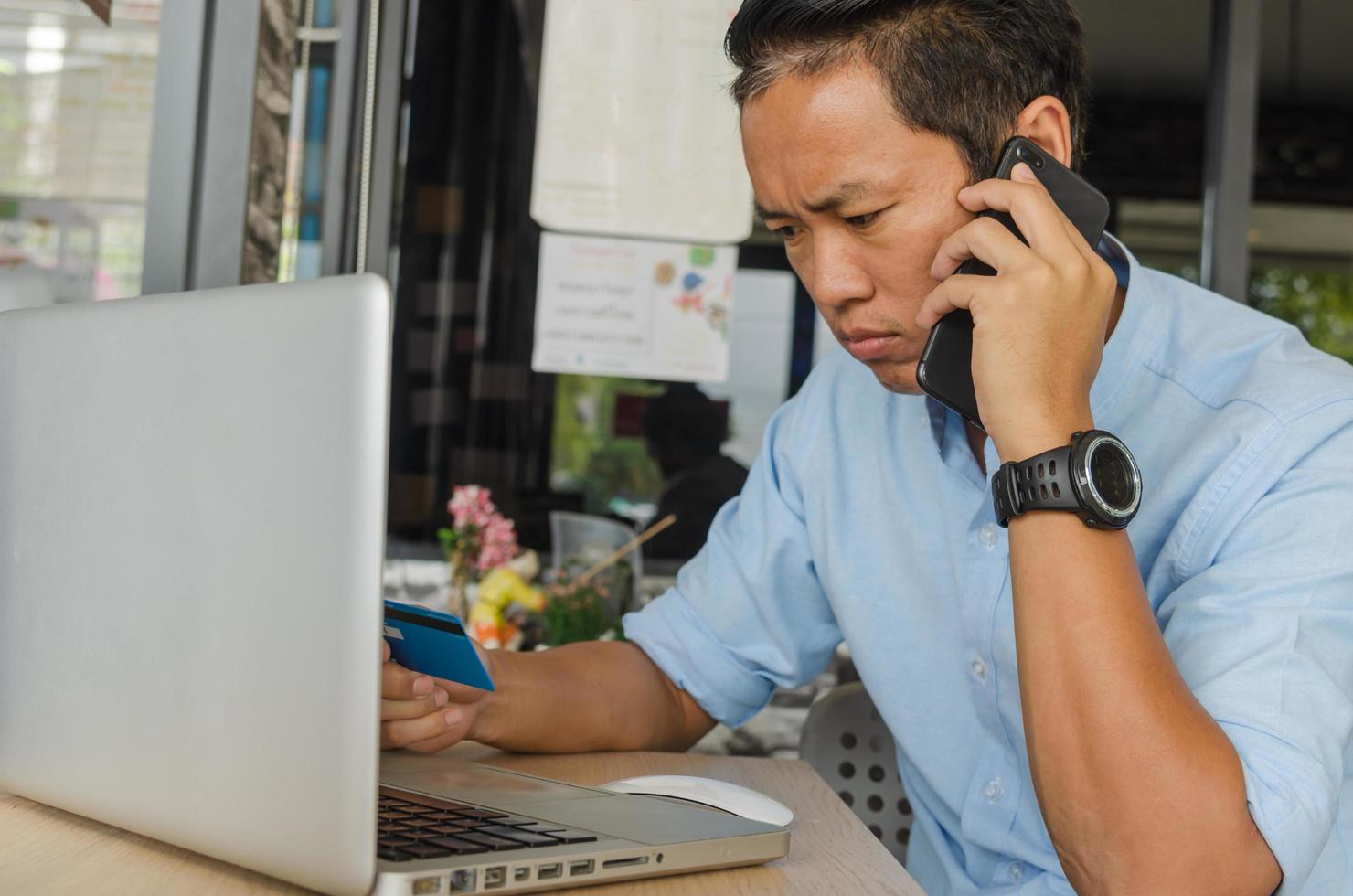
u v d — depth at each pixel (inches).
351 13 81.3
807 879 25.0
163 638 23.8
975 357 29.5
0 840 25.3
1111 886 26.5
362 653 19.9
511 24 97.3
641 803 28.2
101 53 62.6
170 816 23.6
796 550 44.8
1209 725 26.8
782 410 46.9
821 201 30.9
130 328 24.8
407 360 97.1
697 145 95.0
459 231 97.7
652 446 96.3
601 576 95.1
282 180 55.4
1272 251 232.8
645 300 96.2
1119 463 28.1
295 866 20.9
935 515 39.9
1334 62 203.9
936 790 40.2
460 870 20.9
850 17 29.7
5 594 28.5
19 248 63.4
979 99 30.8
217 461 22.6
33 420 27.6
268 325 21.6
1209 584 30.3
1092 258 30.0
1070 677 27.0
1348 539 29.7
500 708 37.1
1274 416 32.0
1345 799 32.1
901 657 40.8
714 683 43.8
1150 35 189.3
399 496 97.0
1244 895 25.9
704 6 94.4
